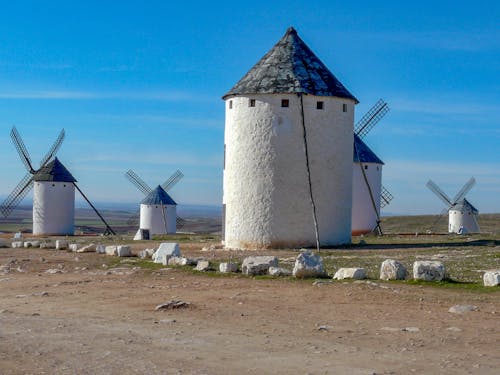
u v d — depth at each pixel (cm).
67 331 1272
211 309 1504
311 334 1224
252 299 1633
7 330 1286
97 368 991
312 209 3525
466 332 1234
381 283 1850
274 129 3506
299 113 3509
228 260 2659
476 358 1035
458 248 3284
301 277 1989
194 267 2333
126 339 1190
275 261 2145
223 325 1319
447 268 2288
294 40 3734
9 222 15250
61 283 2028
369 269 2272
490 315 1399
